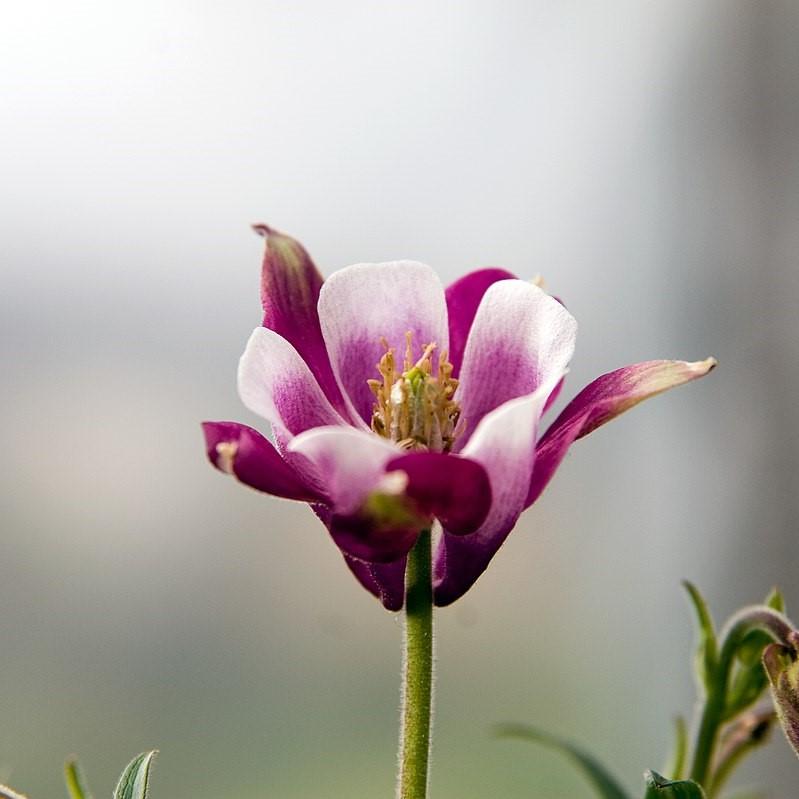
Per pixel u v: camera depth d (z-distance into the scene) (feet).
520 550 2.36
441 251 2.29
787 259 2.23
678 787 1.46
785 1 2.19
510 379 1.47
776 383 2.25
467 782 2.32
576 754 1.57
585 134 2.31
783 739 2.14
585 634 2.41
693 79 2.28
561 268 2.31
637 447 2.39
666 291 2.33
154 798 2.21
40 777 2.13
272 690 2.27
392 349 1.49
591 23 2.29
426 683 1.43
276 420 1.42
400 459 1.39
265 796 2.24
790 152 2.22
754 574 2.29
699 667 1.53
